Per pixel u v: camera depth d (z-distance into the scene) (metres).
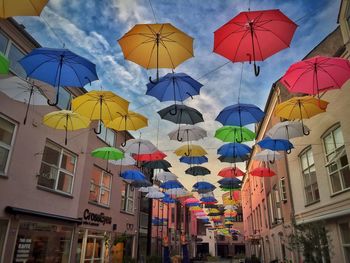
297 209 13.70
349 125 9.11
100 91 6.73
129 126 8.46
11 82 7.59
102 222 14.65
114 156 11.25
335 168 10.16
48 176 10.88
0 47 8.81
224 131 9.37
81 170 12.86
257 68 5.09
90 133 13.82
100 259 14.35
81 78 5.78
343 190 9.45
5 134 8.88
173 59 5.38
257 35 4.95
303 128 8.17
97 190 14.70
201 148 11.23
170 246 31.83
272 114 18.20
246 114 7.66
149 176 23.03
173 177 16.06
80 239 12.73
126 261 16.34
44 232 10.30
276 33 4.91
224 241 56.44
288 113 7.69
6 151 8.88
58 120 8.38
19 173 9.20
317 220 10.62
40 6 4.17
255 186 28.56
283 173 15.76
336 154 10.11
